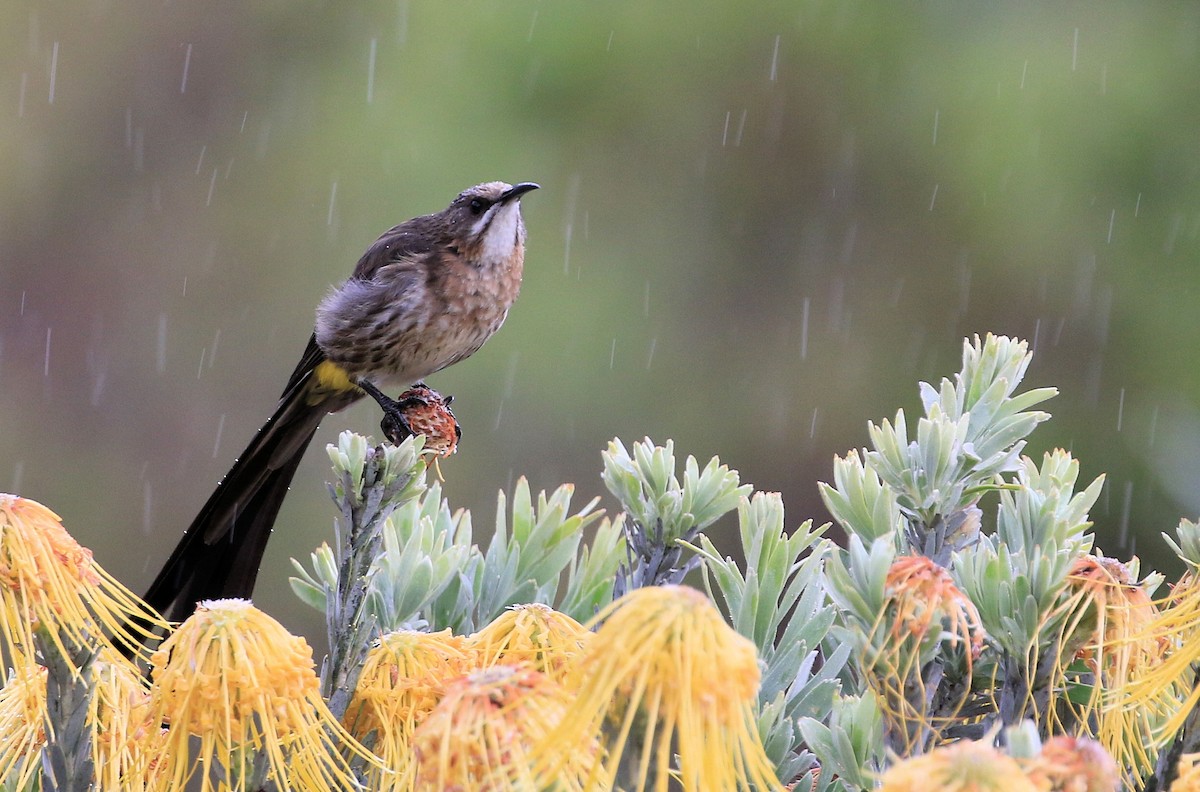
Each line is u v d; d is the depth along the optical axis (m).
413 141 14.93
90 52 16.62
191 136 16.22
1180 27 14.27
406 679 2.78
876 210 14.63
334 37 16.00
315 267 15.17
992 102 14.30
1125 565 2.92
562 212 14.62
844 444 14.18
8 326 15.70
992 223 14.20
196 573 4.80
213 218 15.86
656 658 2.08
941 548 3.09
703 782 2.06
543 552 3.66
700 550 3.30
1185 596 2.76
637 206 14.72
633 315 14.34
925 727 2.60
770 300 14.61
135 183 16.17
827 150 14.78
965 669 2.89
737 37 14.95
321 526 13.50
